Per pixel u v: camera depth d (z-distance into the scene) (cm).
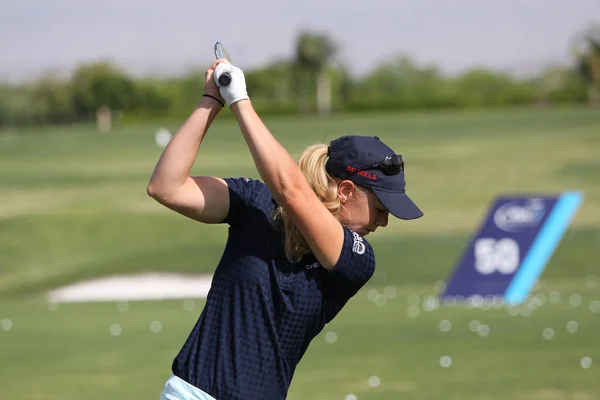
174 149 523
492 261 2148
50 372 1445
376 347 1588
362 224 535
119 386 1342
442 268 2806
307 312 518
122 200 4203
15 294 2692
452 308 2042
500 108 10544
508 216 2147
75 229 3528
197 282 2766
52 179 4928
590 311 1939
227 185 539
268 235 523
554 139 5847
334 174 532
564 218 2112
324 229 506
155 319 2023
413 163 5250
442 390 1260
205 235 3434
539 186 4478
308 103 11131
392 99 11006
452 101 10806
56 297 2614
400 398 1218
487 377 1336
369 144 528
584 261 2795
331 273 518
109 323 1969
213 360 512
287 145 5800
